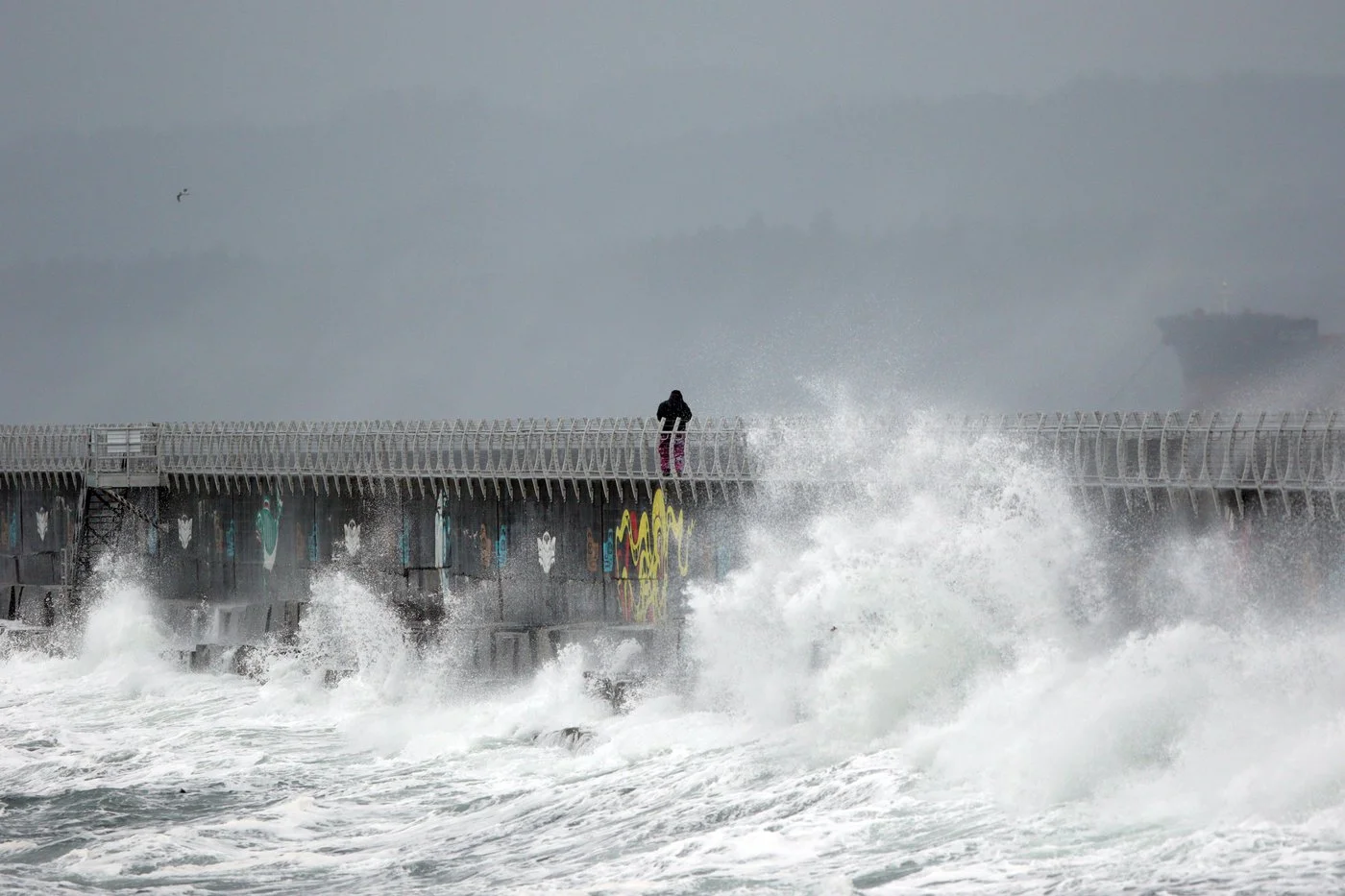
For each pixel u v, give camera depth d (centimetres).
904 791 11050
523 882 10719
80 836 13262
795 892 9462
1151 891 8562
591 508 18712
